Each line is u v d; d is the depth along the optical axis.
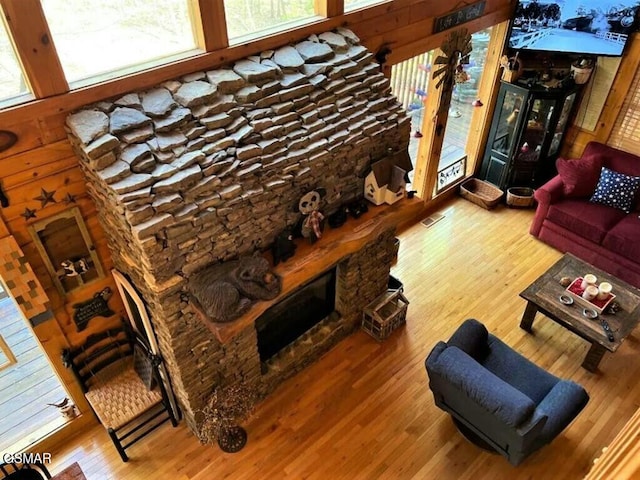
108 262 3.42
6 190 2.75
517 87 5.43
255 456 3.79
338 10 3.68
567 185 5.33
